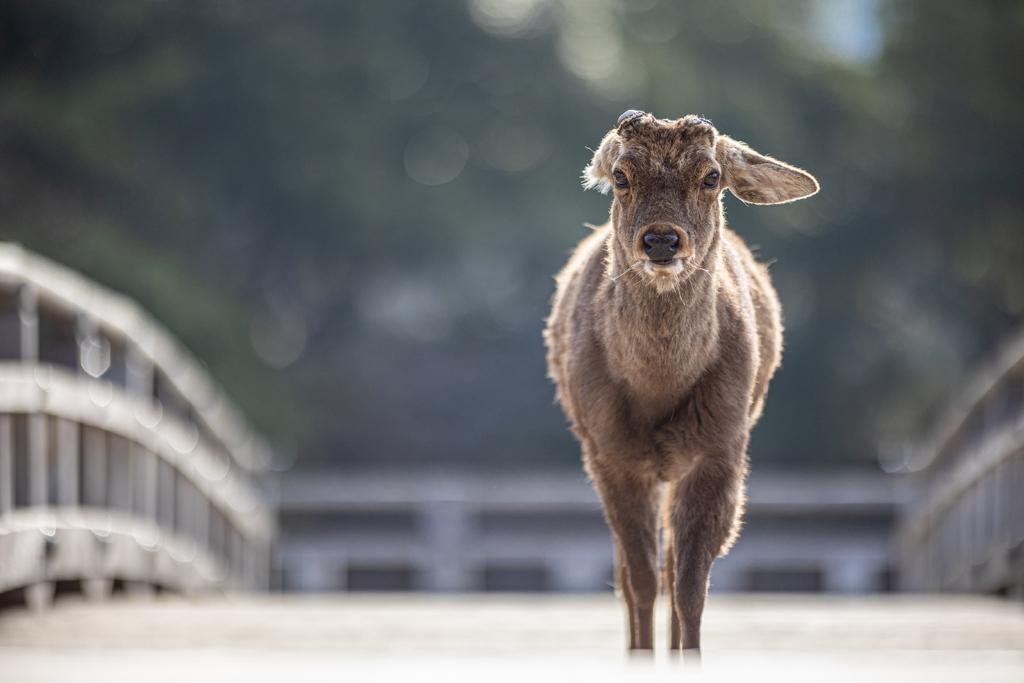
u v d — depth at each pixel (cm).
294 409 9138
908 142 9925
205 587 4125
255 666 1266
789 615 2966
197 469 4066
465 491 5666
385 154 9744
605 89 10050
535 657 1719
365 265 10125
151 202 9006
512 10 10256
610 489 1662
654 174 1576
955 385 10688
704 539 1559
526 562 5834
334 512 5681
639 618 1612
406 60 10012
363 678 1131
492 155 10325
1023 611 3184
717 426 1609
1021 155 9619
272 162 9400
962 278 10581
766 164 1705
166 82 8981
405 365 10838
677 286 1562
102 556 3084
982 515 4031
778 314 2105
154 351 3712
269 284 10331
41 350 3669
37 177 8769
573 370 1736
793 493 6097
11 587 2514
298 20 9650
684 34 10388
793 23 11294
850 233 9931
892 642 2191
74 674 1160
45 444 2833
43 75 9038
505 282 10938
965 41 9525
